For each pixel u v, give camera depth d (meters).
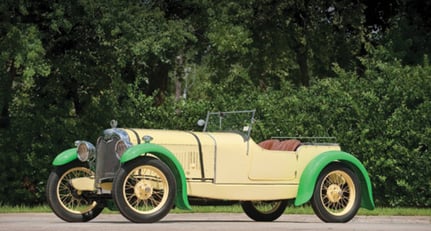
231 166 13.52
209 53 29.09
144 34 23.02
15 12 22.36
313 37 28.84
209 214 17.53
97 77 23.42
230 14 26.44
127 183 12.63
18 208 19.58
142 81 28.70
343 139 21.38
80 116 22.67
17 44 20.94
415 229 12.59
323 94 21.95
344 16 28.58
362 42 29.28
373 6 30.53
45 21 22.48
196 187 13.26
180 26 24.05
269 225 12.63
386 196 21.30
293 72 34.81
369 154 21.27
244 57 28.55
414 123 21.25
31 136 22.08
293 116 21.53
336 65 22.58
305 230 11.48
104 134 13.06
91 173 13.76
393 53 25.03
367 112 21.42
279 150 14.24
